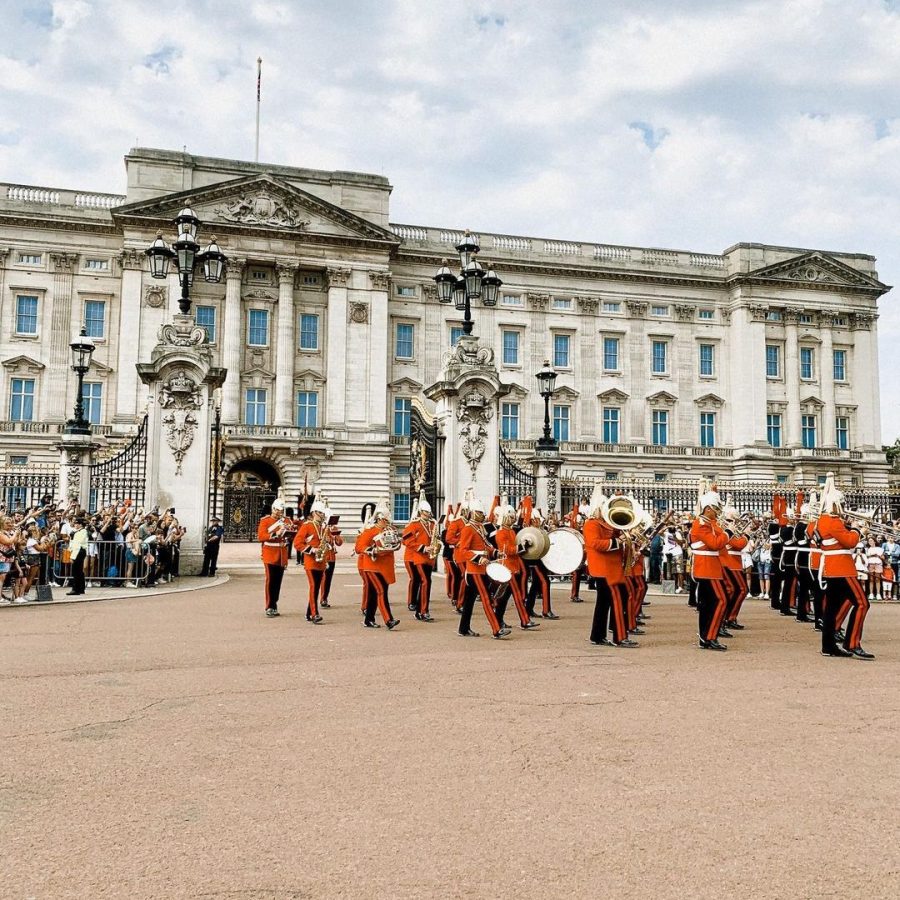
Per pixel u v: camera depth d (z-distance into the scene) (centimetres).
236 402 5844
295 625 1557
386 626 1534
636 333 6975
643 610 1964
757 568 2441
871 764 702
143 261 5744
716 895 466
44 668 1095
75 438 2603
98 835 544
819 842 539
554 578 2702
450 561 1866
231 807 594
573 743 755
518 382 6675
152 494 2536
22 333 5775
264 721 827
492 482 2603
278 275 6038
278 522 1703
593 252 6994
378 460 6047
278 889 471
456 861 508
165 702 907
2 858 509
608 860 510
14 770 673
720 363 7131
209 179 6022
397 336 6500
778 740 771
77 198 5941
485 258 6644
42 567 1923
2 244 5753
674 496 3581
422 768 681
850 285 7256
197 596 2073
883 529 2469
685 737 778
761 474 6844
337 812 585
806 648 1355
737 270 7069
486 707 889
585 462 6656
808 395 7119
